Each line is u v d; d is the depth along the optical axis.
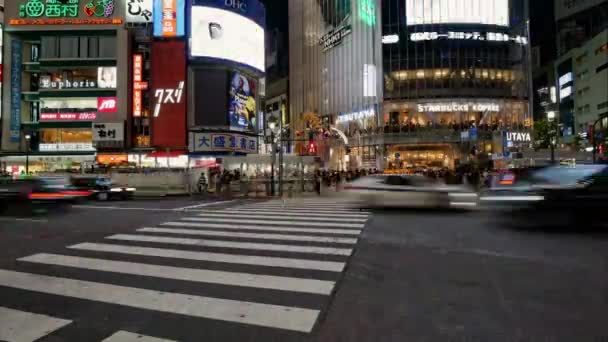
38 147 39.81
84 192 19.25
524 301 4.30
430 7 55.00
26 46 40.47
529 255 6.53
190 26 37.69
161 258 6.58
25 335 3.55
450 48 54.34
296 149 71.44
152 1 38.84
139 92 38.88
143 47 40.19
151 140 37.72
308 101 72.00
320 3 68.69
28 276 5.54
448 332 3.52
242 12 40.69
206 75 38.41
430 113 53.81
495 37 55.06
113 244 7.83
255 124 44.16
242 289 4.87
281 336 3.48
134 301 4.46
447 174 25.88
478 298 4.43
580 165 9.16
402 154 55.44
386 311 4.06
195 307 4.25
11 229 9.95
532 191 8.95
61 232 9.41
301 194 23.88
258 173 30.00
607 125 56.88
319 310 4.11
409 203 13.38
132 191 21.47
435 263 6.07
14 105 39.19
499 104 54.25
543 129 54.47
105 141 37.44
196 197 22.44
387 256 6.58
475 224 10.18
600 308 4.06
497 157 39.31
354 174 31.30
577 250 6.88
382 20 55.97
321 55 67.94
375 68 55.84
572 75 70.06
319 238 8.30
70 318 3.97
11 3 38.56
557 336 3.41
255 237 8.48
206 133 37.91
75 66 38.88
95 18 38.62
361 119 57.72
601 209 8.45
